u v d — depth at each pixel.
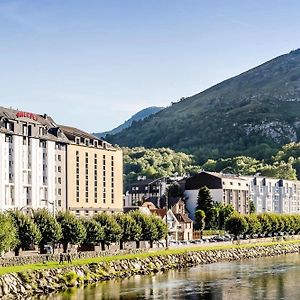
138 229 192.62
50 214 163.50
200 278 156.00
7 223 138.75
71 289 134.38
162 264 181.62
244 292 130.75
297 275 162.75
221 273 168.25
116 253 175.38
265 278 155.88
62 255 151.12
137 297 123.19
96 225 175.38
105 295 125.50
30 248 181.00
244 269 180.12
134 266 167.75
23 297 122.50
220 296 125.25
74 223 166.75
